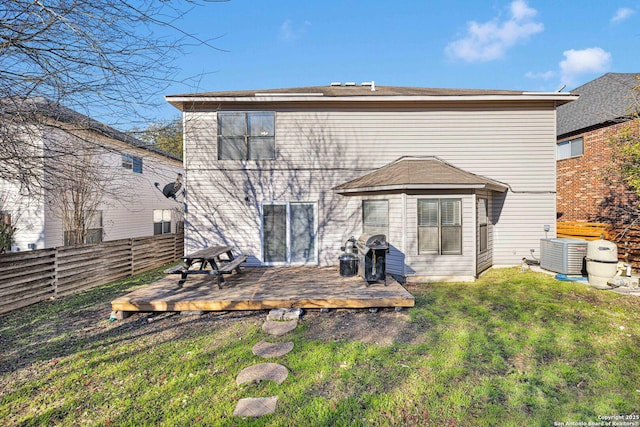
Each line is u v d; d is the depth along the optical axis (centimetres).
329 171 883
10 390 312
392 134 884
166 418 267
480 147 881
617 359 359
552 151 881
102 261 788
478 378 322
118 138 562
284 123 880
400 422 259
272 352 382
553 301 564
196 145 869
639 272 752
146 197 1419
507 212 880
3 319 523
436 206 735
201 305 521
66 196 904
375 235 668
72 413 276
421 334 431
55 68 384
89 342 425
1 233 709
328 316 511
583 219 1130
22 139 424
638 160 752
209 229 871
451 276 732
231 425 256
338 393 298
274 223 880
